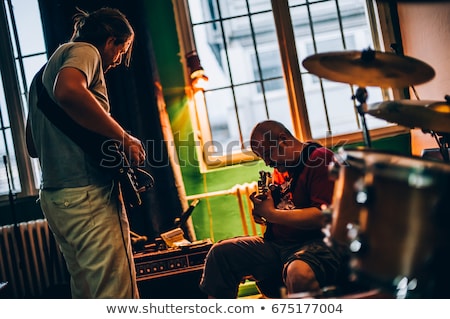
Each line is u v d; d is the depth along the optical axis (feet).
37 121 7.15
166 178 11.26
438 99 10.75
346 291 7.61
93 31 7.32
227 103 12.35
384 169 5.67
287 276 7.47
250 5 12.32
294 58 11.91
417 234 5.49
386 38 11.84
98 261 7.07
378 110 8.07
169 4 11.69
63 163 6.99
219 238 11.68
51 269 11.61
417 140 11.34
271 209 8.07
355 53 7.64
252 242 8.61
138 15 11.30
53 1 11.25
